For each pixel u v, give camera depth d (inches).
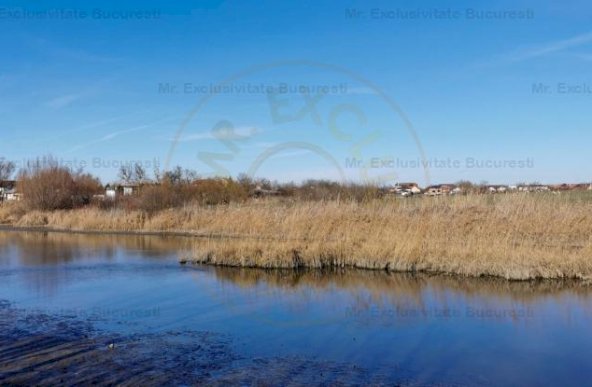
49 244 1226.6
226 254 893.2
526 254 754.2
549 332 473.7
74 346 428.1
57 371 365.7
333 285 703.1
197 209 1589.6
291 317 530.3
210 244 973.8
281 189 1700.3
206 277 766.5
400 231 903.1
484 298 612.7
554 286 671.1
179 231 1467.8
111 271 821.9
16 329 479.8
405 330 482.3
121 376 357.1
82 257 989.2
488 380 358.3
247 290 671.8
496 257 757.9
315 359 400.5
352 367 382.3
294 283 719.7
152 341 445.1
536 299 603.8
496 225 927.7
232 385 343.0
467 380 358.3
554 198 1155.9
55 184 2046.0
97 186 2346.2
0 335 458.6
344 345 437.1
